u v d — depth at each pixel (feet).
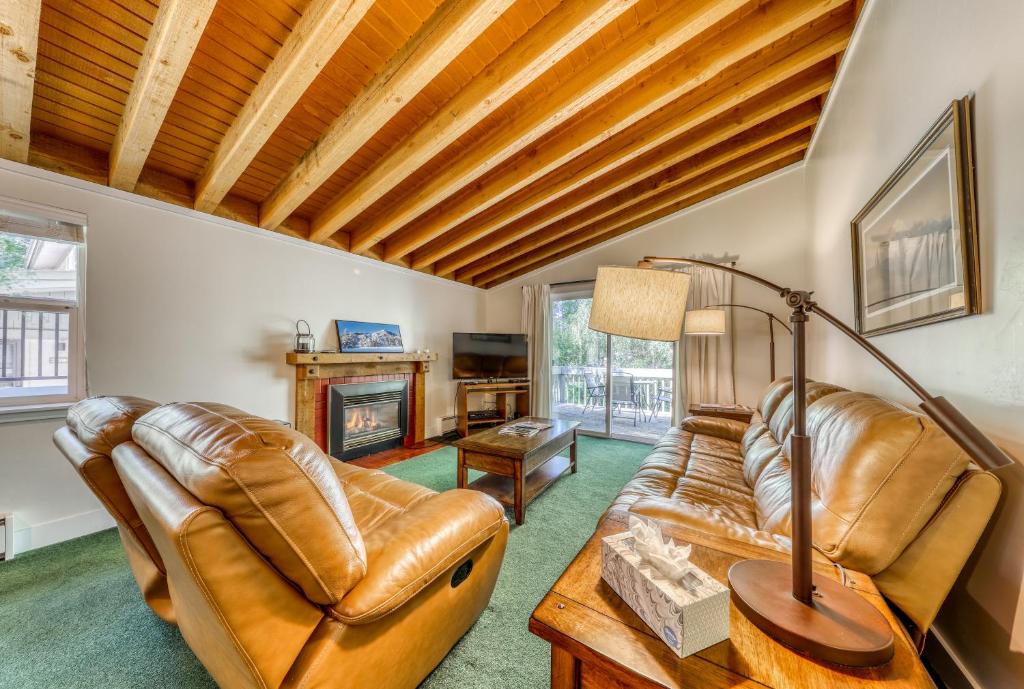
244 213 10.03
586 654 2.42
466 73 7.05
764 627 2.51
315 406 11.48
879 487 3.45
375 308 13.53
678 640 2.31
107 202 7.86
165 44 5.01
